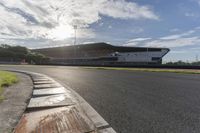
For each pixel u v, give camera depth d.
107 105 4.57
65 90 6.79
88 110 4.09
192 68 28.67
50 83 8.87
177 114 3.85
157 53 67.94
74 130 2.89
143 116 3.71
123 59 68.06
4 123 3.10
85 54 87.50
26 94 5.82
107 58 68.00
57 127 2.99
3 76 9.92
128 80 10.47
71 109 4.13
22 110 3.93
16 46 81.06
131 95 5.91
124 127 3.08
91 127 3.04
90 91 6.65
